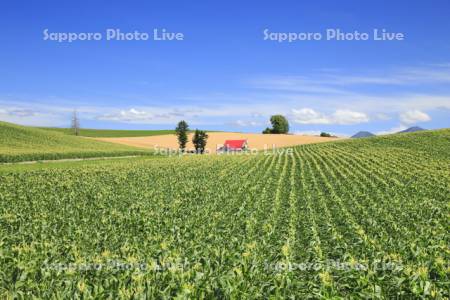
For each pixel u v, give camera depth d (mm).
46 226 17922
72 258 12180
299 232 18797
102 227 18219
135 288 9320
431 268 11742
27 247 12781
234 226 19172
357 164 56531
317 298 10188
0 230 17359
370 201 28078
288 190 33719
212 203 25672
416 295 9898
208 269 10875
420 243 15578
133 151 83000
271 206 25828
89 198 27422
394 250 14359
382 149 77125
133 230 17906
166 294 9312
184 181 37469
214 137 137250
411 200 28531
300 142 128000
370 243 15258
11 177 37812
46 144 91125
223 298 9586
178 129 115125
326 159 65562
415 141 83062
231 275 10320
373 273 10750
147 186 33844
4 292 9641
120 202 25500
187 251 13750
